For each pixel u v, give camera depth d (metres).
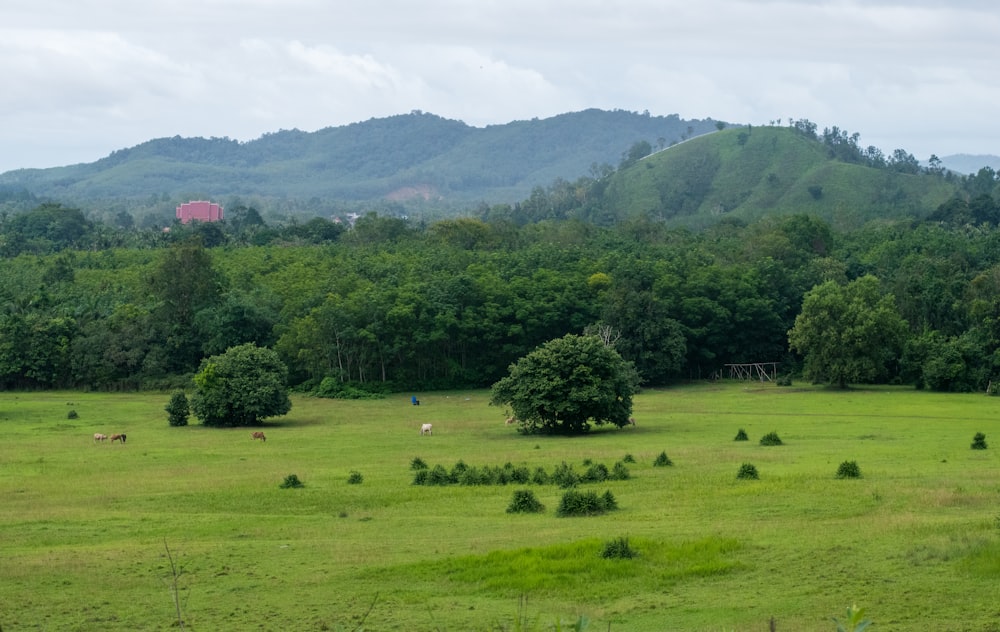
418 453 62.44
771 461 52.97
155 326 114.94
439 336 109.88
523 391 74.06
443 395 110.12
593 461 55.03
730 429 73.44
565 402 72.19
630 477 48.09
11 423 83.62
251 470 54.62
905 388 109.25
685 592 26.89
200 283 116.94
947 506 37.00
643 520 36.88
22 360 111.44
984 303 106.94
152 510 41.91
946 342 107.50
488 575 28.95
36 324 113.31
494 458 58.50
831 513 36.59
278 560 31.64
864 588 26.28
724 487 43.66
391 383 112.44
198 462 58.69
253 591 28.11
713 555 30.28
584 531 34.81
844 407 89.00
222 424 83.81
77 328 115.06
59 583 29.19
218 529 37.22
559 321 118.69
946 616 23.67
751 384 118.00
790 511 37.28
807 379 113.50
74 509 42.19
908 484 42.31
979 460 51.09
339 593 27.72
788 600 25.62
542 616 24.92
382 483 48.59
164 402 100.44
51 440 71.75
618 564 29.38
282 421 86.62
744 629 22.97
